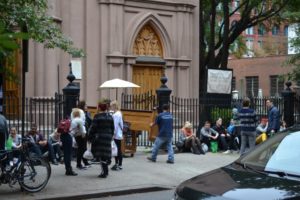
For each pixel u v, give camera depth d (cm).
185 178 1238
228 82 1988
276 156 581
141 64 2262
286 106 2056
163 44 2336
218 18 3775
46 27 1227
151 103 1980
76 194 1019
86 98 2131
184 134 1703
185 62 2373
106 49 2166
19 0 1007
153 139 1512
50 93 1941
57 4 2027
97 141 1181
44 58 1931
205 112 1920
